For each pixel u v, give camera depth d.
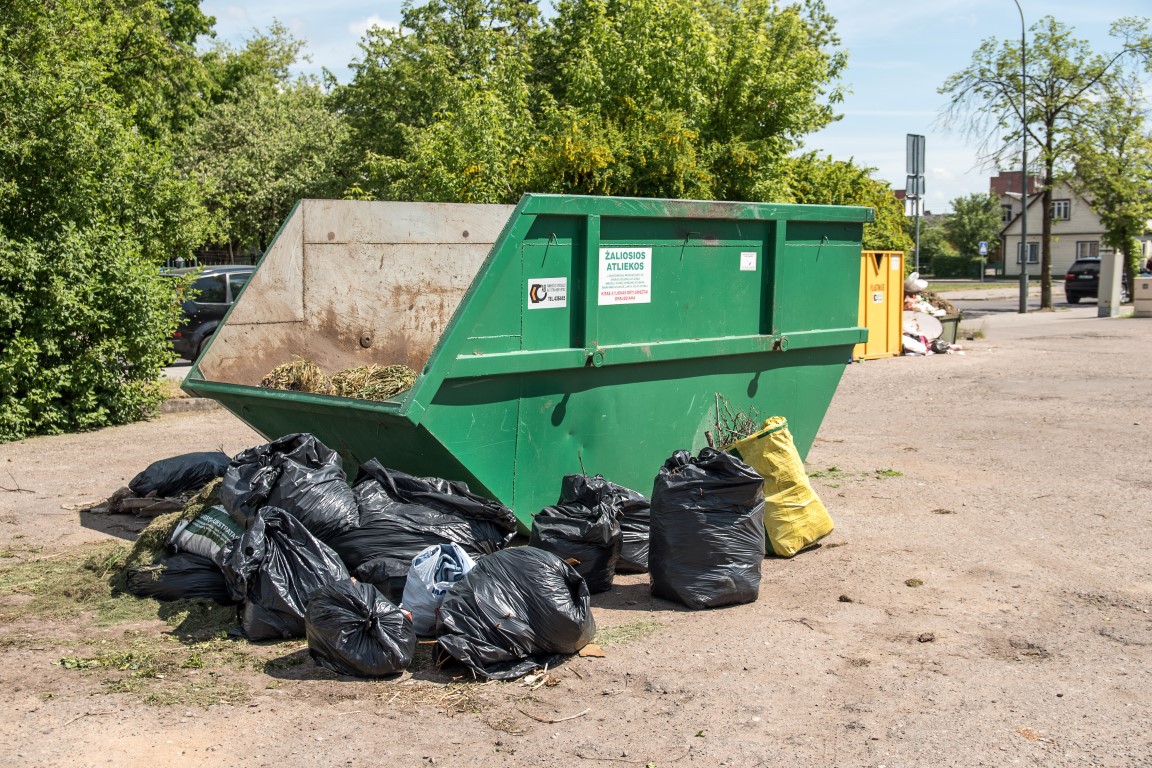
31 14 10.80
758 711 3.88
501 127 14.65
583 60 15.90
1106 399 12.15
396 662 4.16
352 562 4.95
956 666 4.32
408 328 7.39
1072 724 3.74
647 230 6.04
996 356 17.11
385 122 27.97
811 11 27.17
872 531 6.56
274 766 3.43
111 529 6.59
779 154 16.41
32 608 5.04
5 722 3.75
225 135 34.09
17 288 10.20
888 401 12.34
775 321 6.89
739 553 5.12
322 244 6.93
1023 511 7.03
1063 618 4.91
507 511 5.21
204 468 7.07
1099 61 29.62
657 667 4.32
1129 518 6.79
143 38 21.23
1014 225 70.06
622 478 6.20
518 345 5.46
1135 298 27.33
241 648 4.52
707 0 25.89
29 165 10.22
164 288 11.42
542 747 3.58
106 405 10.92
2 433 9.93
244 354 6.53
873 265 16.48
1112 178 32.03
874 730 3.70
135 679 4.16
